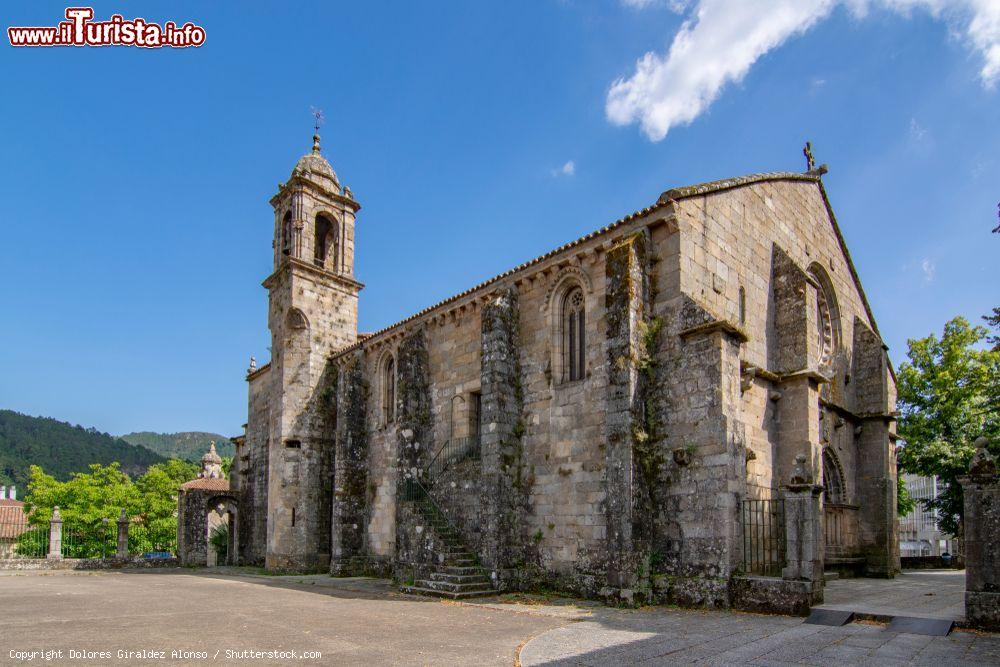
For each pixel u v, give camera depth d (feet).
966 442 107.45
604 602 61.21
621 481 61.72
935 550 225.76
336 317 122.42
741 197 77.36
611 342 65.36
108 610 61.05
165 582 94.32
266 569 112.68
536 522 73.46
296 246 120.37
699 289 67.87
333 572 101.30
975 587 44.96
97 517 185.88
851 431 91.86
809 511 53.42
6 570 118.93
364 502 105.60
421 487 86.69
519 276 80.53
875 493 90.22
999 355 110.73
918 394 117.80
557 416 73.61
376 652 40.04
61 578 104.17
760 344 75.20
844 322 96.02
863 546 89.40
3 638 45.39
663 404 64.69
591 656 37.96
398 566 84.79
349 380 108.68
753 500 60.59
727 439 59.52
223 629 49.29
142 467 540.11
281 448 112.57
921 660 36.19
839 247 99.45
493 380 77.00
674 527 61.77
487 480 74.74
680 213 67.62
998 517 44.45
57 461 483.51
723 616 53.26
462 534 81.61
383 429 104.53
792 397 73.92
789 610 52.60
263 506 134.31
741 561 58.54
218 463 199.62
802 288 77.10
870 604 54.24
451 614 56.95
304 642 43.60
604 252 71.87
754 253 77.71
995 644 40.19
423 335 95.81
